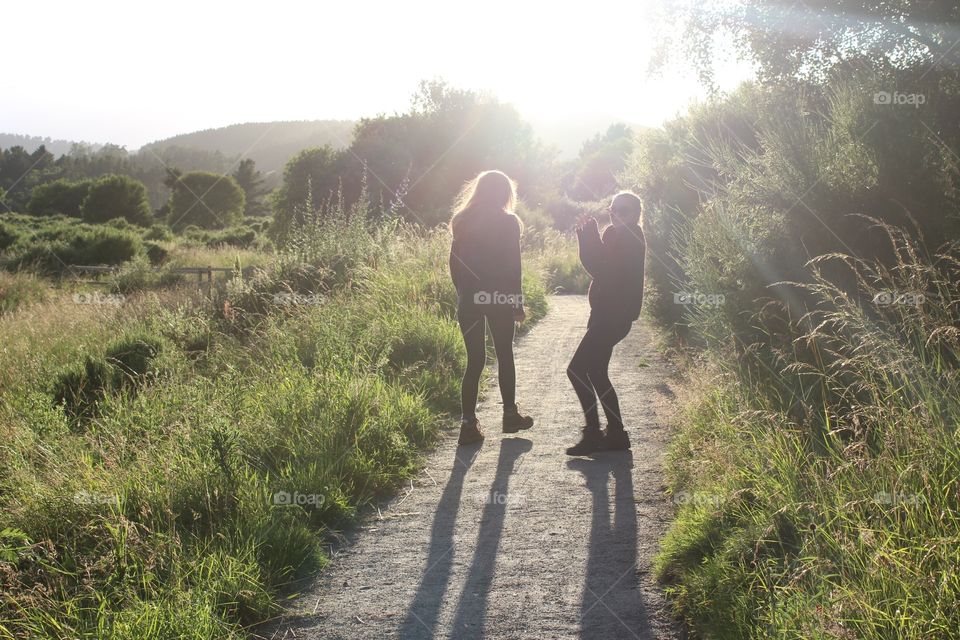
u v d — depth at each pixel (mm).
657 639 3166
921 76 8086
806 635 2611
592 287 5789
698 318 7195
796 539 3352
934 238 5020
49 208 72438
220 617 3326
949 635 2373
